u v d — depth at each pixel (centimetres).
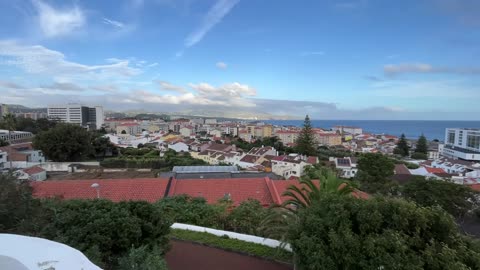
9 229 417
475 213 1731
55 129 4016
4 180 437
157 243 610
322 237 495
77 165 3872
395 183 2352
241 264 719
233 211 1026
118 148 5316
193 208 1069
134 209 624
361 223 481
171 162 4347
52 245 287
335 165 4641
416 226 467
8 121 6238
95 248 467
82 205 605
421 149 7575
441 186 1789
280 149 6775
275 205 759
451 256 425
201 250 801
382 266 431
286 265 716
